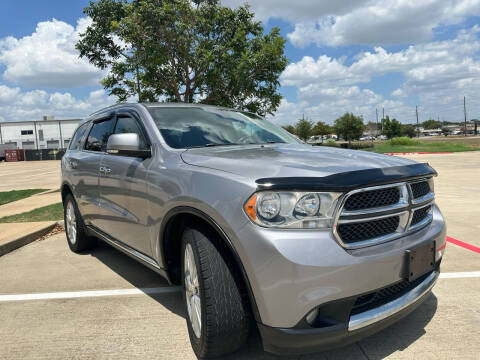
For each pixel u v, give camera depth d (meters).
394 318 2.19
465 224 5.77
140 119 3.34
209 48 9.99
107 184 3.55
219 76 10.21
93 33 10.34
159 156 2.88
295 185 1.95
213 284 2.11
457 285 3.41
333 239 1.96
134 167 3.08
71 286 3.65
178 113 3.45
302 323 1.91
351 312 2.04
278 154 2.56
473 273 3.71
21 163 43.75
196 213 2.27
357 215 2.03
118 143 2.90
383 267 2.04
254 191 1.98
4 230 5.59
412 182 2.32
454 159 21.78
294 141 3.66
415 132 113.88
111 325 2.84
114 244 3.66
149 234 2.88
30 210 7.63
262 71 10.23
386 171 2.17
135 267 4.18
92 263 4.34
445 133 132.12
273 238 1.91
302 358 2.32
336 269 1.90
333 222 1.96
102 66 10.78
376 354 2.35
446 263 4.02
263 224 1.95
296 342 1.92
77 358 2.41
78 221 4.49
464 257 4.21
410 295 2.27
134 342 2.58
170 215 2.53
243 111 4.10
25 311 3.12
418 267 2.23
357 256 1.97
